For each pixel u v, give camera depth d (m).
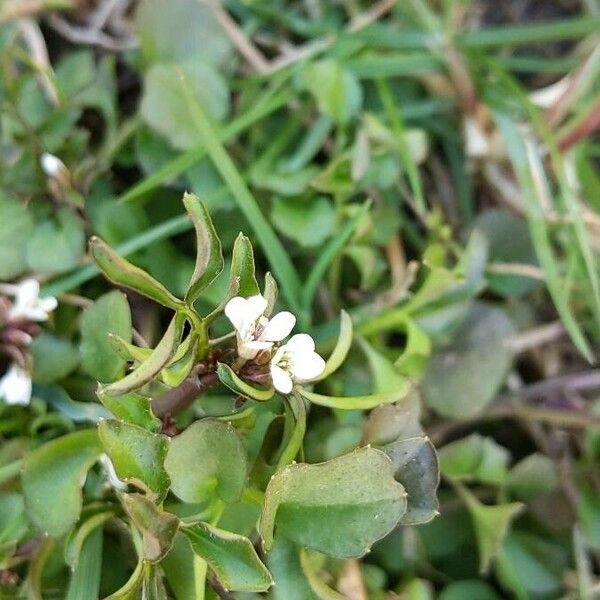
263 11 0.10
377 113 0.10
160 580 0.06
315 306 0.09
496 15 0.11
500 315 0.09
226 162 0.08
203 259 0.05
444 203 0.10
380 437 0.07
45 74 0.09
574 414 0.09
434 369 0.09
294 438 0.06
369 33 0.10
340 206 0.09
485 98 0.10
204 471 0.06
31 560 0.07
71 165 0.09
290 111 0.10
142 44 0.09
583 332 0.10
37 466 0.07
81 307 0.09
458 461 0.08
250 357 0.06
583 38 0.11
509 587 0.08
